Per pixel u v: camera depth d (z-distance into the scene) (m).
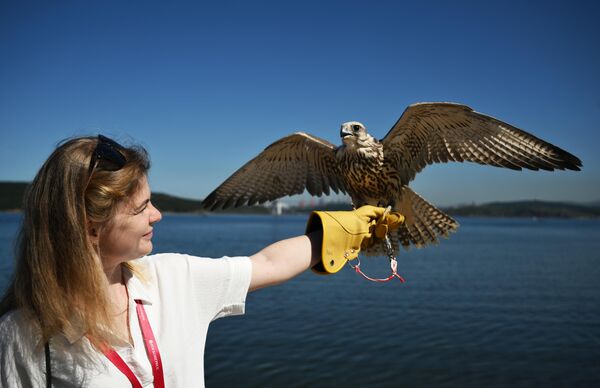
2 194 148.25
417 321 15.56
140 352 2.01
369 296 20.47
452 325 15.05
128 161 1.99
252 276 2.45
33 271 1.80
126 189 1.94
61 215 1.81
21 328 1.81
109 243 1.99
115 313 2.07
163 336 2.11
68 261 1.80
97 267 1.85
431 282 25.03
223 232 75.38
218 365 11.25
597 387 10.05
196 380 2.15
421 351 12.36
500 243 60.88
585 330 14.50
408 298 19.91
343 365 11.27
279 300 19.42
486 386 10.07
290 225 116.38
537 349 12.59
